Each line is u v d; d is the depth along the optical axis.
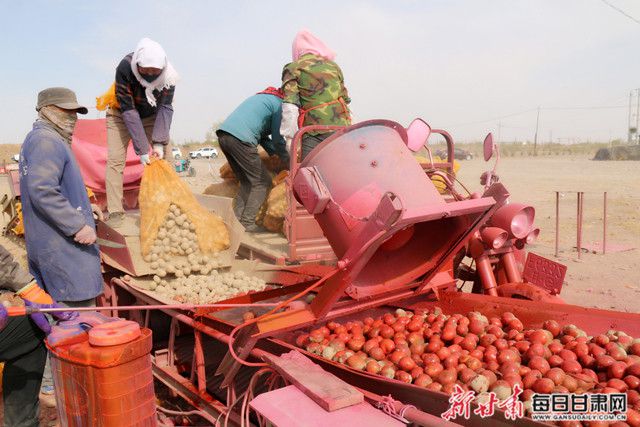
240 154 5.92
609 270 8.79
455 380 2.62
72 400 2.85
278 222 5.82
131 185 7.30
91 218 4.38
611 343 2.82
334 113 5.33
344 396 2.42
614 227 12.80
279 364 2.79
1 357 3.47
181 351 4.38
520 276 4.21
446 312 3.85
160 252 4.79
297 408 2.42
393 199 2.54
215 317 3.38
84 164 6.95
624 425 2.19
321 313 3.08
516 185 22.80
